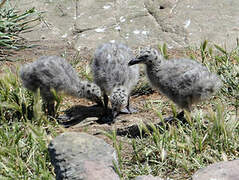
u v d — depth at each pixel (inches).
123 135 411.5
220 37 583.2
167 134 372.2
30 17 657.0
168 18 622.8
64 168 296.4
